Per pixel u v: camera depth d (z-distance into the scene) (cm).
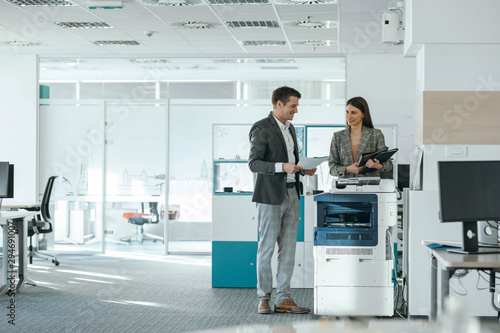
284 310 532
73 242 987
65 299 600
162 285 687
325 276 469
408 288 512
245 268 669
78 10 728
